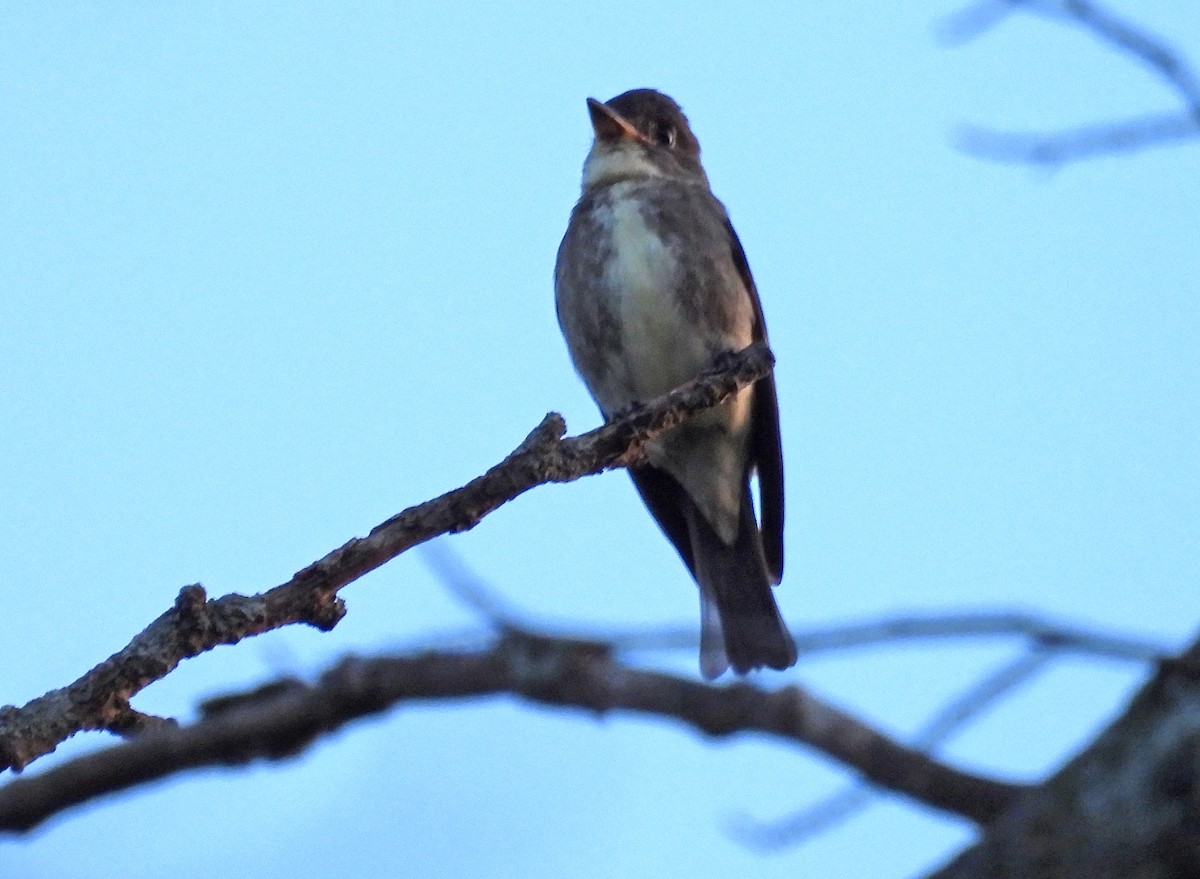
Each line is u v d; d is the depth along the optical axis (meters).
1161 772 3.53
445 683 7.21
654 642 6.21
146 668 5.93
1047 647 4.67
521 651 7.26
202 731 6.95
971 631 4.77
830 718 6.82
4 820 6.61
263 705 7.15
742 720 6.91
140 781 6.85
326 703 7.14
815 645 4.95
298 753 7.18
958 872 3.61
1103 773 3.60
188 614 6.01
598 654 7.21
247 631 6.09
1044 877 3.50
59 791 6.66
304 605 6.20
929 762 6.53
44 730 5.81
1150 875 3.45
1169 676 3.67
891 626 4.89
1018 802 3.77
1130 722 3.66
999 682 4.80
